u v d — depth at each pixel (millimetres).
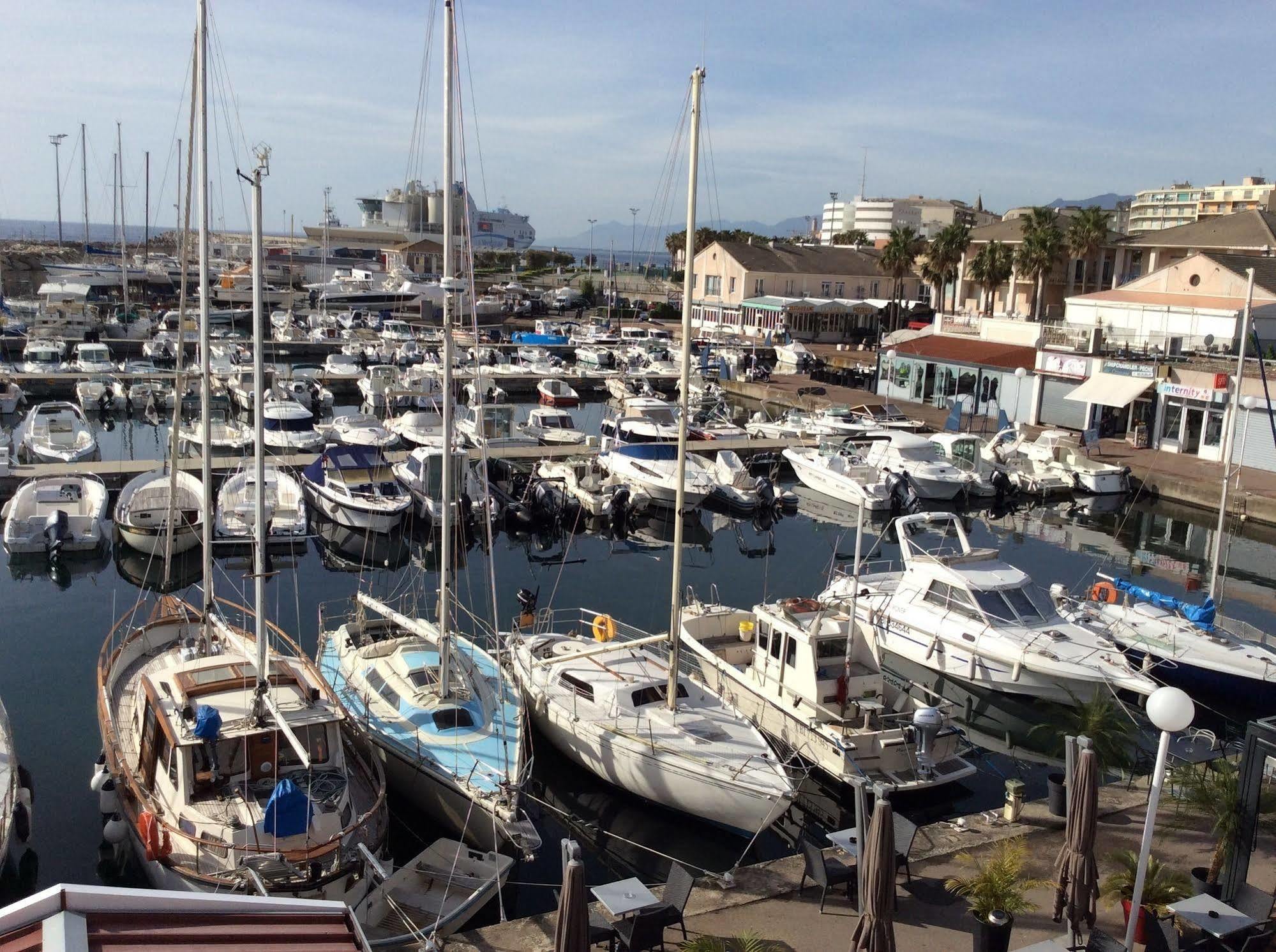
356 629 19125
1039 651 19938
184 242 19703
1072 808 10617
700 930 11391
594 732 15906
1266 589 29094
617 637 22391
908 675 22062
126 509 28516
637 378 59188
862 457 40562
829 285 85812
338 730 13898
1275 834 13336
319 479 33094
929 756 16172
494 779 14461
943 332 58844
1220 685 20266
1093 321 53156
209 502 16828
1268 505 34719
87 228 97750
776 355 69625
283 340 67062
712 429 45719
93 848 14469
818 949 11086
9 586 26016
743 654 20203
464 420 43188
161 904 7891
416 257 107812
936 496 38062
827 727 16656
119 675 16969
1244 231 58094
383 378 53625
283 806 11812
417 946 11398
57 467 34906
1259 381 39156
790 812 16438
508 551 31516
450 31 15320
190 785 12812
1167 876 11328
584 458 40312
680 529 15648
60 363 57812
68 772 16469
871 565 30281
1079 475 39344
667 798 15398
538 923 11562
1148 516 37531
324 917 8266
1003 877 10719
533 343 73688
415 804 15492
